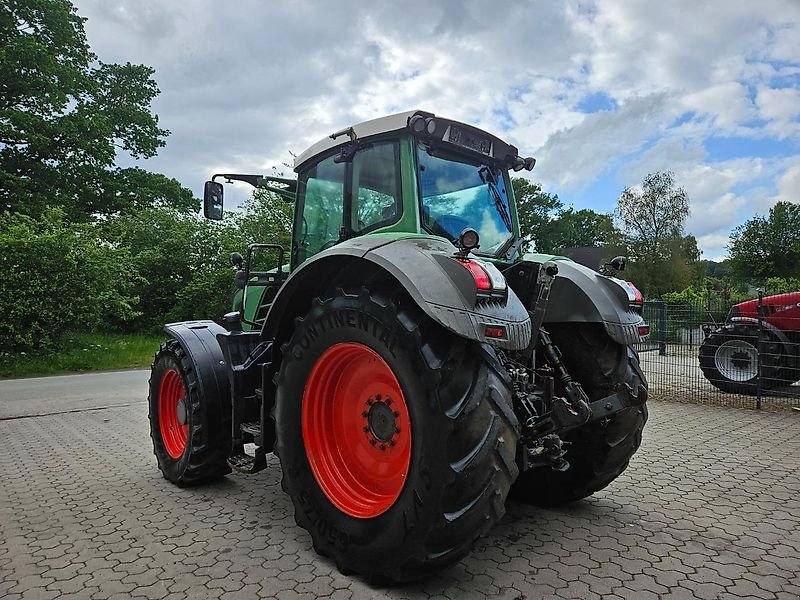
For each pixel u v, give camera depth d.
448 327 2.09
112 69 26.09
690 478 3.86
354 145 3.20
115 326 19.16
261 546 2.76
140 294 19.36
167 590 2.31
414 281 2.21
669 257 32.88
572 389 2.58
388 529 2.26
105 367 12.58
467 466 2.08
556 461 2.60
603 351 3.07
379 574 2.31
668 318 8.73
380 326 2.31
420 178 2.98
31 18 19.77
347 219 3.27
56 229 13.19
